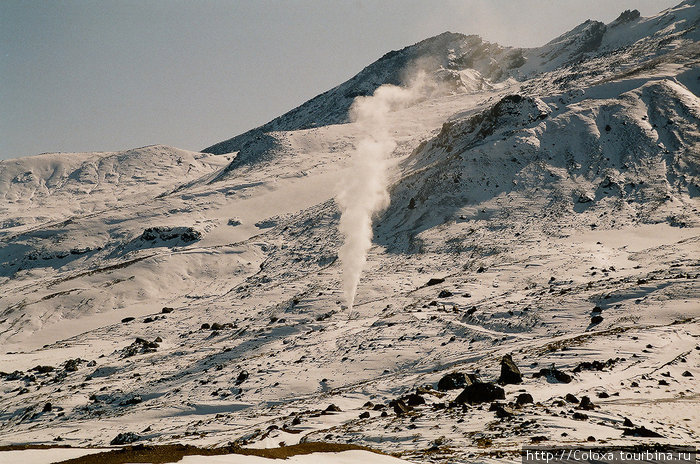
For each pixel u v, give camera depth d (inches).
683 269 2824.8
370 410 1752.0
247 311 4217.5
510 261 3882.9
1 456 996.6
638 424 1203.9
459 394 1658.5
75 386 3031.5
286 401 2260.1
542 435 1099.3
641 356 1856.5
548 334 2402.8
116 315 4972.9
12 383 3316.9
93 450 1043.9
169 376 2913.4
